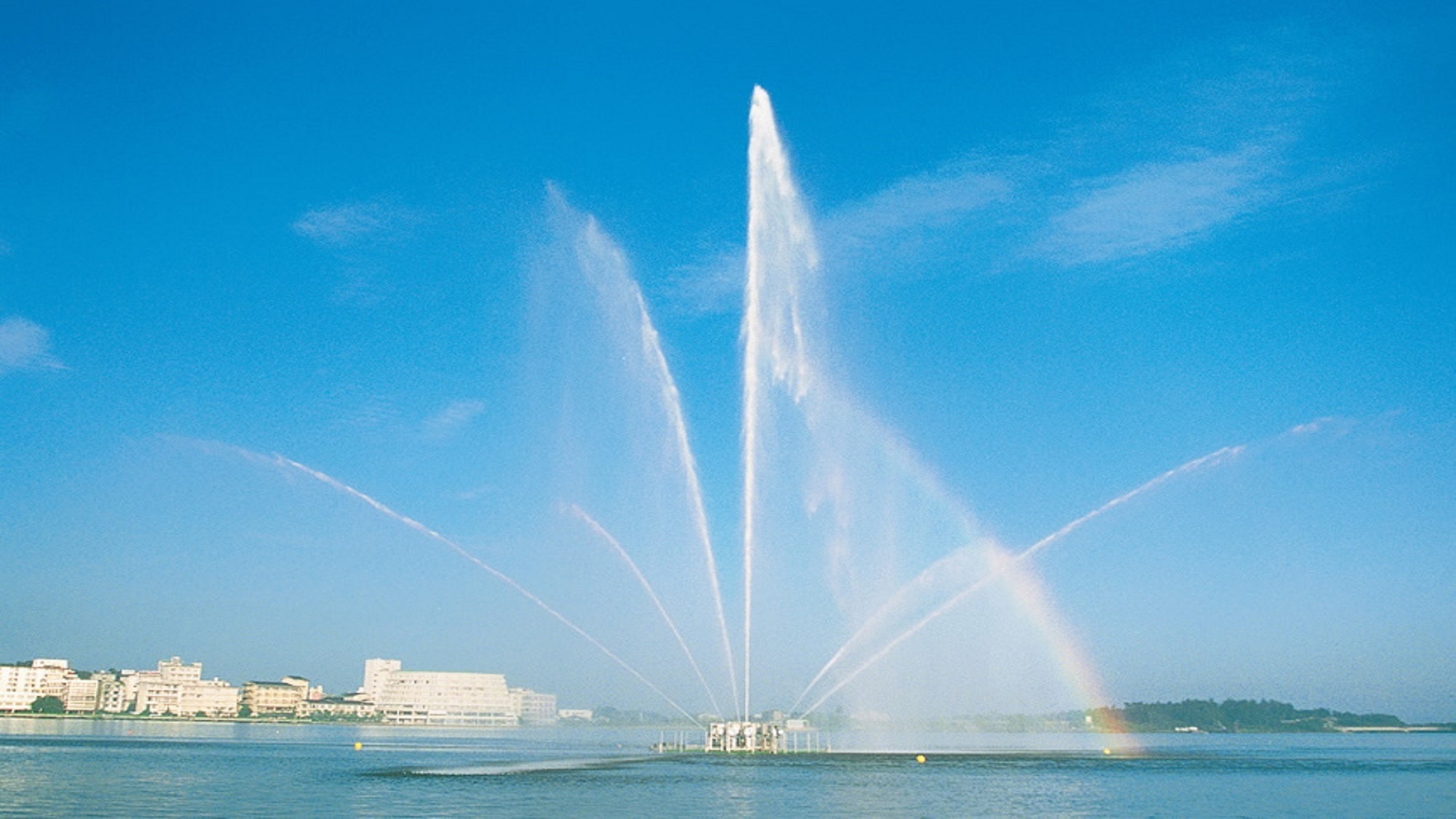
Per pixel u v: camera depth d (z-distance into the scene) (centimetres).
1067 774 7669
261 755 10600
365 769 7788
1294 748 16900
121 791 5806
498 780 6619
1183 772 8269
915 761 8719
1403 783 7469
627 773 7138
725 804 5125
